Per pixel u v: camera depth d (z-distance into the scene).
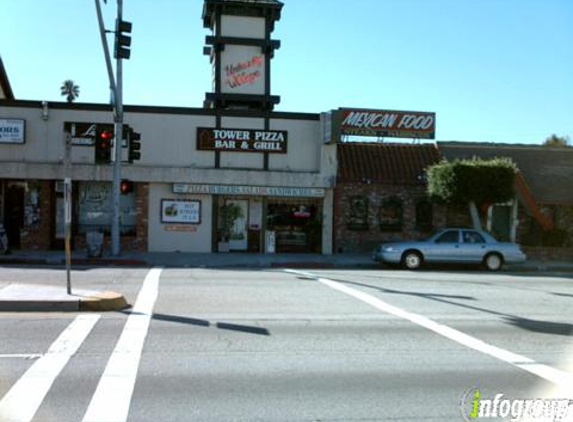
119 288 13.55
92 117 24.11
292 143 25.27
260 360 7.71
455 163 23.58
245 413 5.75
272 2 26.64
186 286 14.23
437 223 25.94
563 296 14.23
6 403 5.89
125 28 20.38
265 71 26.61
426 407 6.05
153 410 5.77
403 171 26.03
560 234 26.33
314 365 7.54
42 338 8.52
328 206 25.34
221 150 24.83
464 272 20.88
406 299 13.12
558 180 27.38
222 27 26.41
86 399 6.04
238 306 11.66
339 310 11.55
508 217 26.88
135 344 8.31
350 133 27.02
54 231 24.12
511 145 28.33
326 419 5.64
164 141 24.52
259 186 24.58
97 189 24.48
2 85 30.19
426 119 27.39
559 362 7.92
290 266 21.59
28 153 23.81
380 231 25.58
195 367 7.30
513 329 10.07
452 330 9.88
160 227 24.42
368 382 6.87
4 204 24.23
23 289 11.76
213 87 26.98
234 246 25.05
